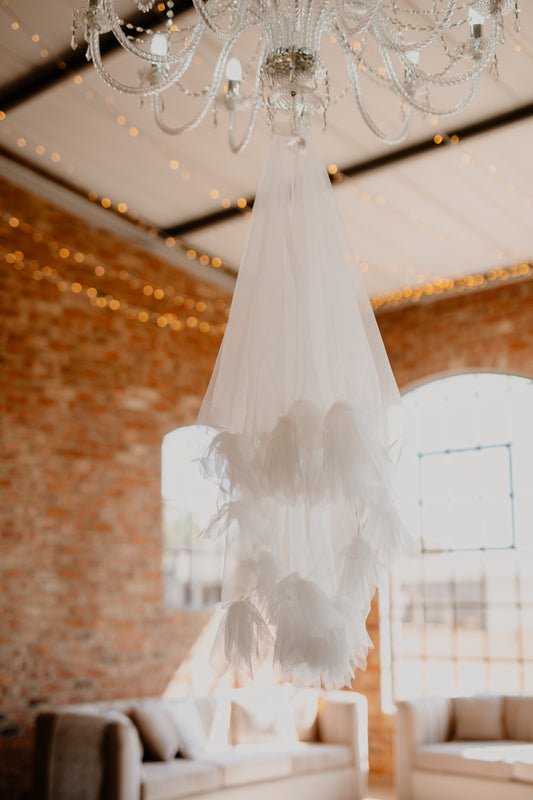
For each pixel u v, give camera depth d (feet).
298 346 6.89
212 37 13.24
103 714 15.79
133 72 14.62
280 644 6.31
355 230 19.34
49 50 14.52
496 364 21.61
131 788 15.01
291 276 7.18
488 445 22.52
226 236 20.74
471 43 7.67
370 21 6.86
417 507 23.59
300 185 7.51
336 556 6.73
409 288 22.56
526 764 16.46
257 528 6.61
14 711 17.47
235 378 7.17
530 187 16.79
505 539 22.26
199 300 22.80
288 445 6.46
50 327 19.36
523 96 14.07
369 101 14.48
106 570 19.57
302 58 7.06
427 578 38.75
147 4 7.91
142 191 19.13
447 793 17.48
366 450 6.49
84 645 18.88
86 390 19.84
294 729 19.35
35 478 18.57
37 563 18.33
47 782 15.89
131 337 21.02
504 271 21.15
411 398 23.79
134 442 20.65
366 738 19.43
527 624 38.40
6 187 18.97
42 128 17.15
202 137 16.52
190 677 20.81
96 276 20.48
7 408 18.31
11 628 17.70
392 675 22.47
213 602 22.29
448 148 15.76
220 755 17.54
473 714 19.13
